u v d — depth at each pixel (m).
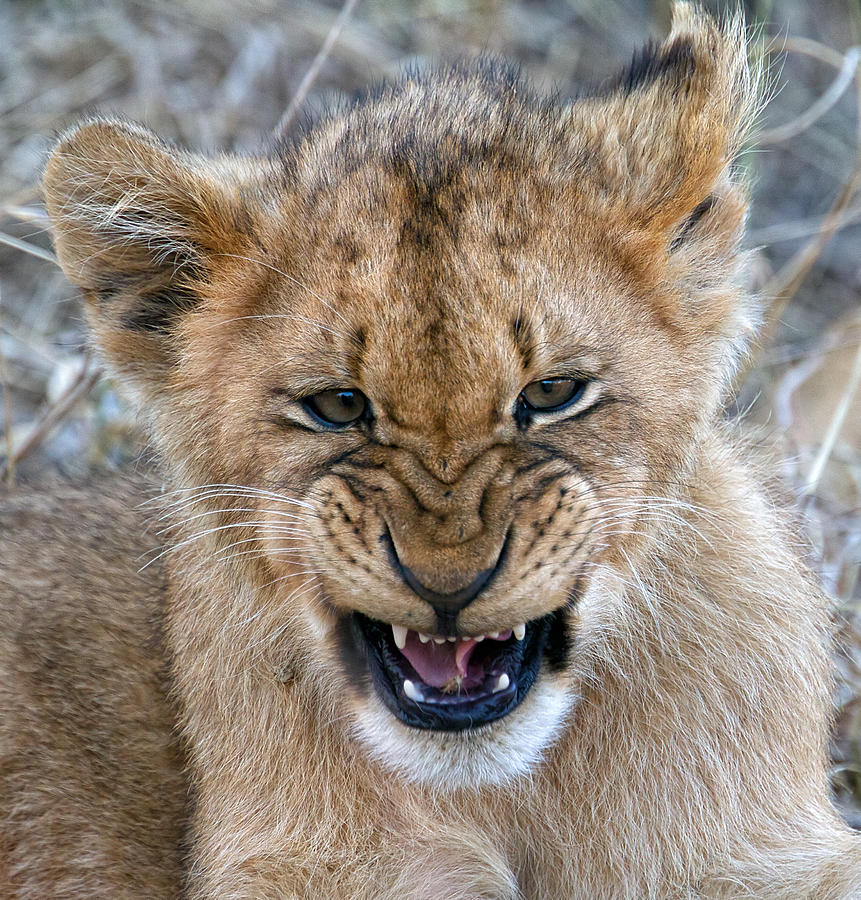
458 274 5.33
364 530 5.40
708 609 6.29
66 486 8.30
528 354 5.37
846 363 11.11
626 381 5.61
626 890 6.48
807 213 13.48
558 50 13.95
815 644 6.64
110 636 7.18
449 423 5.29
